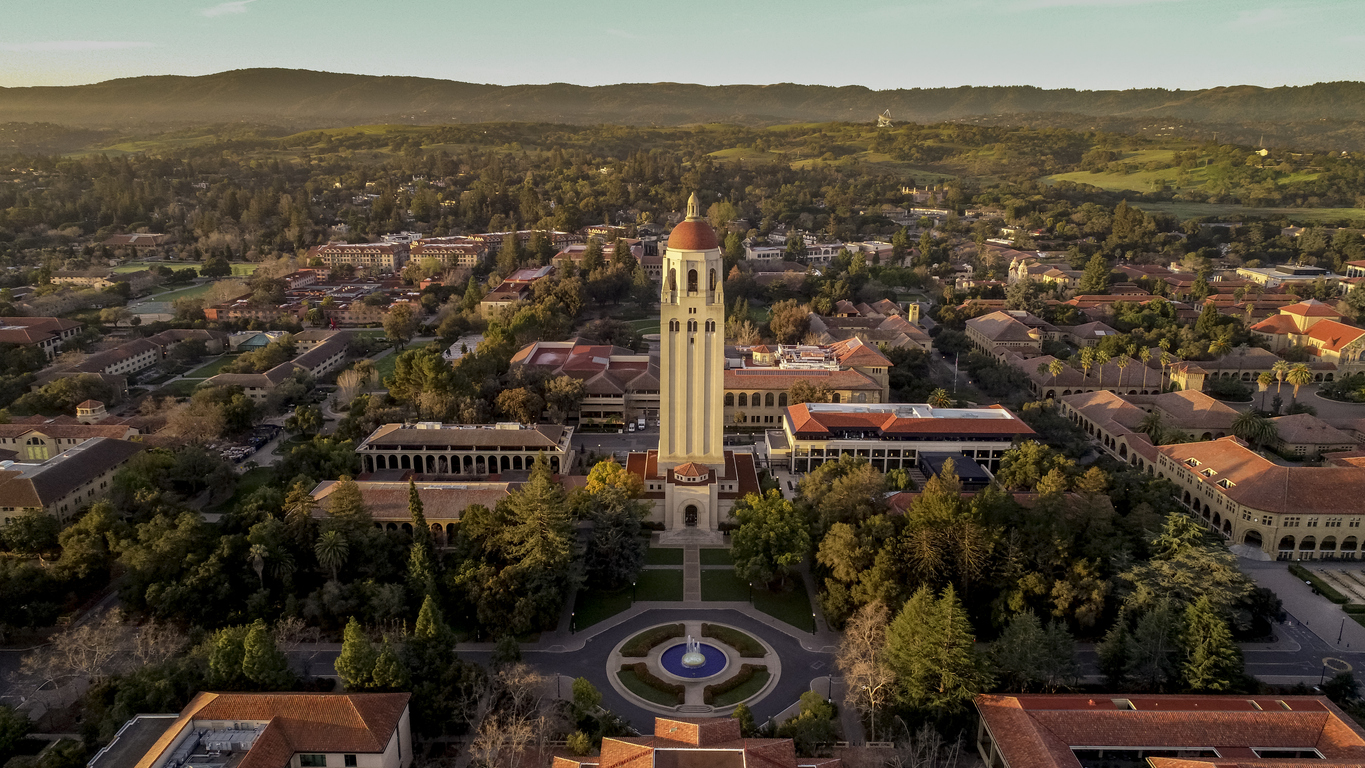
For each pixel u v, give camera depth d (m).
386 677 122.25
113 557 162.75
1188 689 129.25
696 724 109.94
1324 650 147.88
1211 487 195.50
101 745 116.31
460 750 123.00
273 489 177.38
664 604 164.50
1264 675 140.00
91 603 159.88
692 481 190.00
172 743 110.00
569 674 142.00
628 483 187.62
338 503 160.38
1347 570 175.62
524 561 150.75
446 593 154.00
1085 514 163.62
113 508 166.38
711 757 103.25
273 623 146.25
